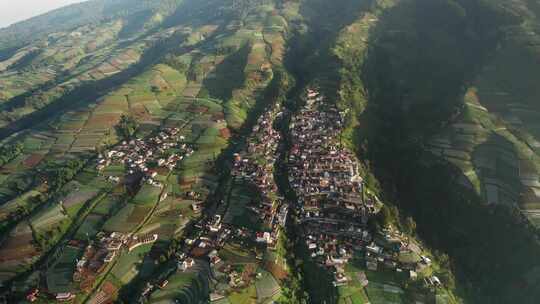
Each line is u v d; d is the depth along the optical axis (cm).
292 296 11362
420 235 14288
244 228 13688
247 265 12075
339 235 13225
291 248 13088
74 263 12669
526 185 14200
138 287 11925
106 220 14562
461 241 13812
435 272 12131
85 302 11356
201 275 11838
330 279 11594
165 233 13962
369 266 12019
